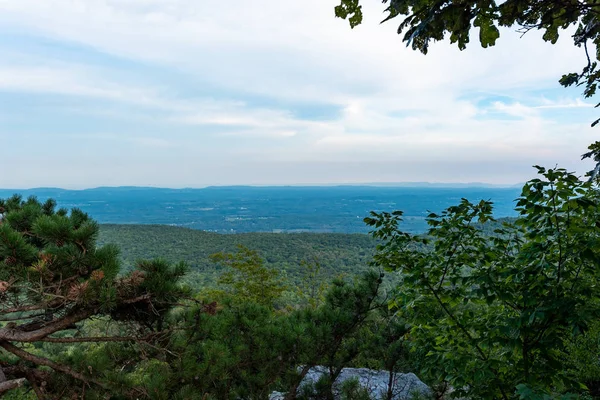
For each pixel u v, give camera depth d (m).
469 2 1.88
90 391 4.07
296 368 5.65
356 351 5.79
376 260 4.65
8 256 3.60
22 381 3.89
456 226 4.07
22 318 4.06
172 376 4.14
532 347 3.55
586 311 3.14
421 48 2.19
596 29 2.20
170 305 4.42
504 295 3.62
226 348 4.46
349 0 2.26
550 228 3.44
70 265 3.77
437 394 6.09
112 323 4.32
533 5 2.05
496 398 3.98
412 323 4.72
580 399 4.10
